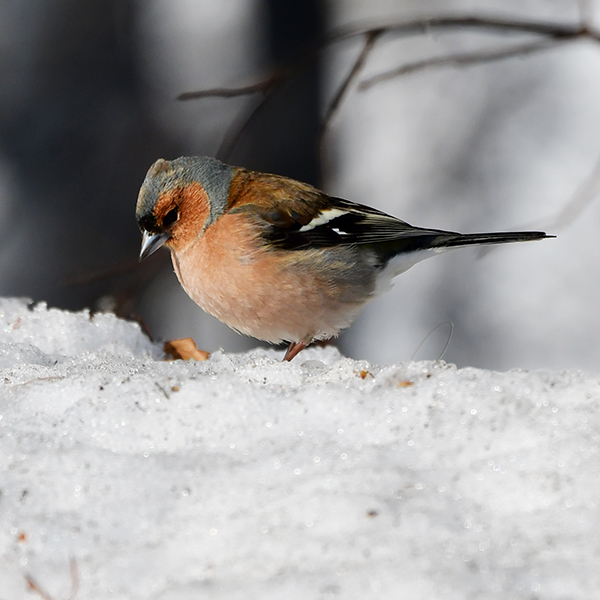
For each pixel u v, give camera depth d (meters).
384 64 26.61
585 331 23.50
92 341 9.84
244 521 5.48
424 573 4.86
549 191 24.83
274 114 18.91
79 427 6.60
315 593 4.79
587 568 4.86
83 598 5.09
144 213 9.77
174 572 5.20
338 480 5.72
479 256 16.11
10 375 7.84
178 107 23.14
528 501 5.46
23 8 22.47
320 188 14.18
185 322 23.80
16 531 5.59
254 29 20.08
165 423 6.57
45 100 22.53
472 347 24.03
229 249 9.63
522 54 14.27
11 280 21.78
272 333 10.14
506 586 4.77
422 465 5.90
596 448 5.79
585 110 25.48
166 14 23.23
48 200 22.25
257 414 6.57
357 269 10.31
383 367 7.62
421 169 25.78
